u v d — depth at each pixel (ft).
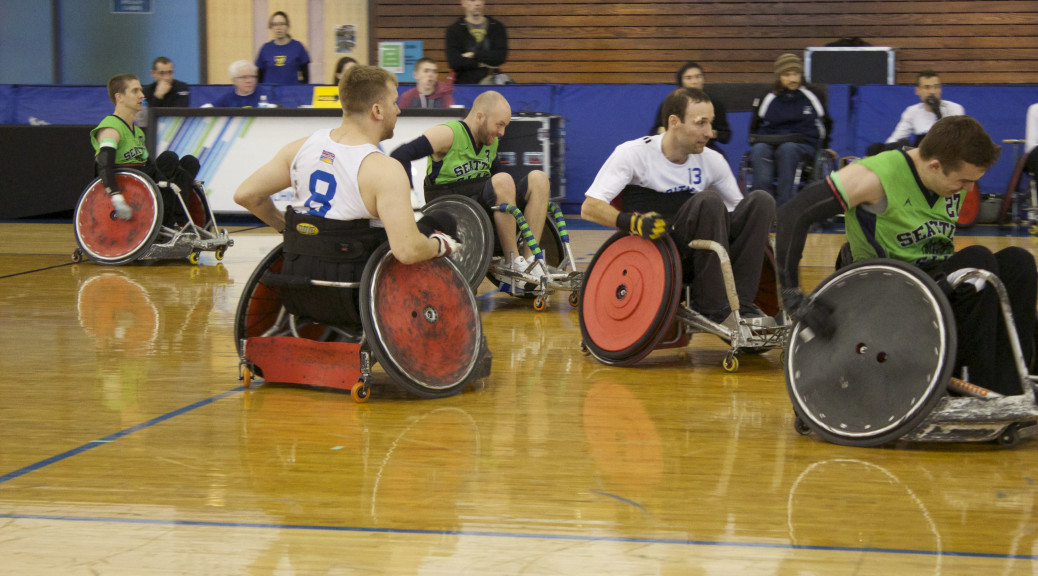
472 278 23.80
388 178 14.53
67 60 61.31
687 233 18.19
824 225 45.65
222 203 44.50
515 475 11.68
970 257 13.15
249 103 45.32
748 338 17.88
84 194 32.14
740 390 16.53
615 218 18.21
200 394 15.76
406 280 15.30
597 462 12.26
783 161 38.70
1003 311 12.44
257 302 16.48
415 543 9.46
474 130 25.23
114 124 31.17
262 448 12.74
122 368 17.62
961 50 54.60
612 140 48.14
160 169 32.58
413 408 14.98
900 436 12.52
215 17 60.59
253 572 8.72
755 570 8.87
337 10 59.52
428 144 24.27
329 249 15.10
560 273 25.43
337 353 15.49
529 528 9.91
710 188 19.45
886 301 12.77
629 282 18.33
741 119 46.11
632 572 8.80
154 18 60.75
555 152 46.21
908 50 55.01
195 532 9.70
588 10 56.49
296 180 15.40
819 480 11.59
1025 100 45.32
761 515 10.36
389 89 15.24
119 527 9.82
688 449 12.90
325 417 14.35
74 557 9.02
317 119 43.52
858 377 12.97
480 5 47.50
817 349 13.38
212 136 44.19
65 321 22.25
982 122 45.78
